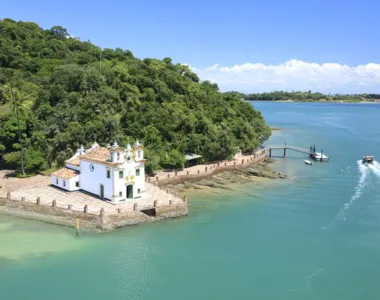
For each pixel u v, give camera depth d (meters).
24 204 75.81
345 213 82.19
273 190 99.56
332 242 67.88
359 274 57.16
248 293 51.97
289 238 69.50
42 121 113.88
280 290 52.81
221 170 113.06
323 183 106.50
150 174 103.56
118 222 70.31
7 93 119.69
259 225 75.31
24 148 105.19
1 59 157.12
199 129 125.69
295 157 146.12
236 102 169.25
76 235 67.75
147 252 62.94
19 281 53.75
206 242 67.19
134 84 137.25
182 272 57.34
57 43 183.25
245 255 62.84
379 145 175.12
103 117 111.75
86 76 129.12
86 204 75.06
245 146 138.25
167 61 180.62
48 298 49.94
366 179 111.06
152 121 118.88
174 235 69.75
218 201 90.00
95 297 50.59
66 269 57.09
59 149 105.44
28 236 67.25
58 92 123.31
